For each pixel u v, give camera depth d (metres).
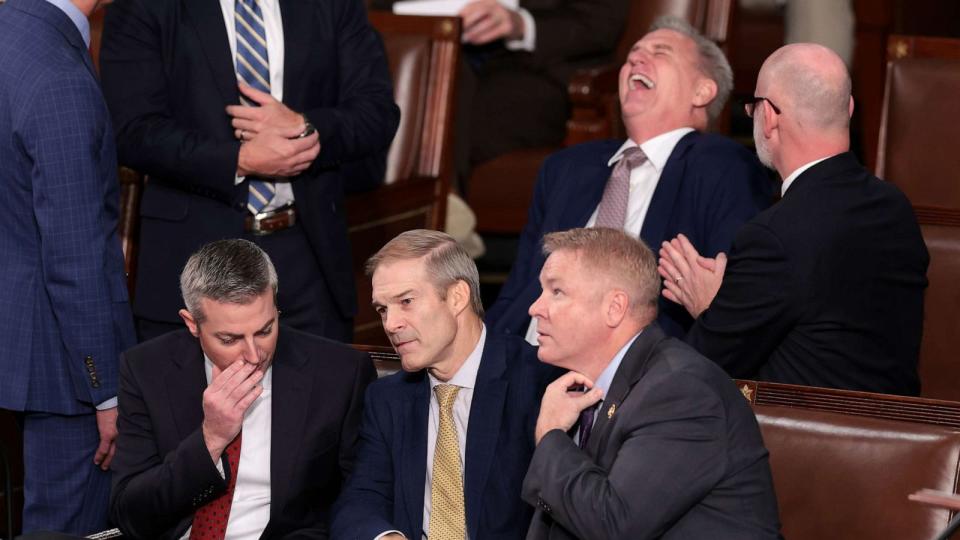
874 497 9.57
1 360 11.45
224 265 10.00
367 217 15.52
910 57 14.77
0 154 11.36
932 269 12.60
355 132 13.24
